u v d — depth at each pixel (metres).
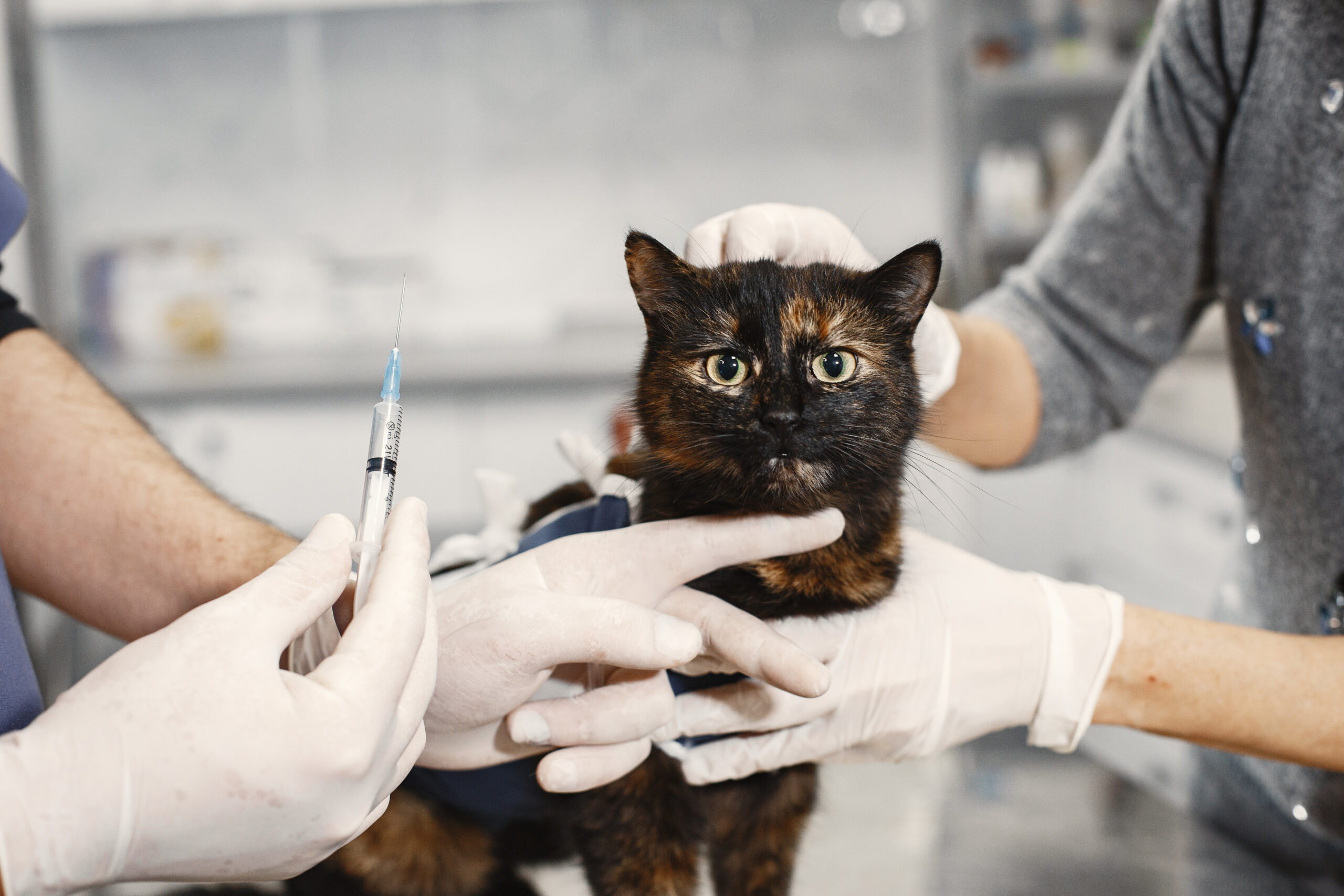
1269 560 1.14
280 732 0.61
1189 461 2.55
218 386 3.13
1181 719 0.94
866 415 0.93
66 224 3.83
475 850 1.18
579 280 4.02
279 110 3.83
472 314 3.71
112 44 3.72
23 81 3.06
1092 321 1.27
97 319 3.53
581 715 0.85
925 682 0.96
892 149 3.90
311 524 3.24
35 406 0.96
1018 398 1.26
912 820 1.29
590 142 3.93
